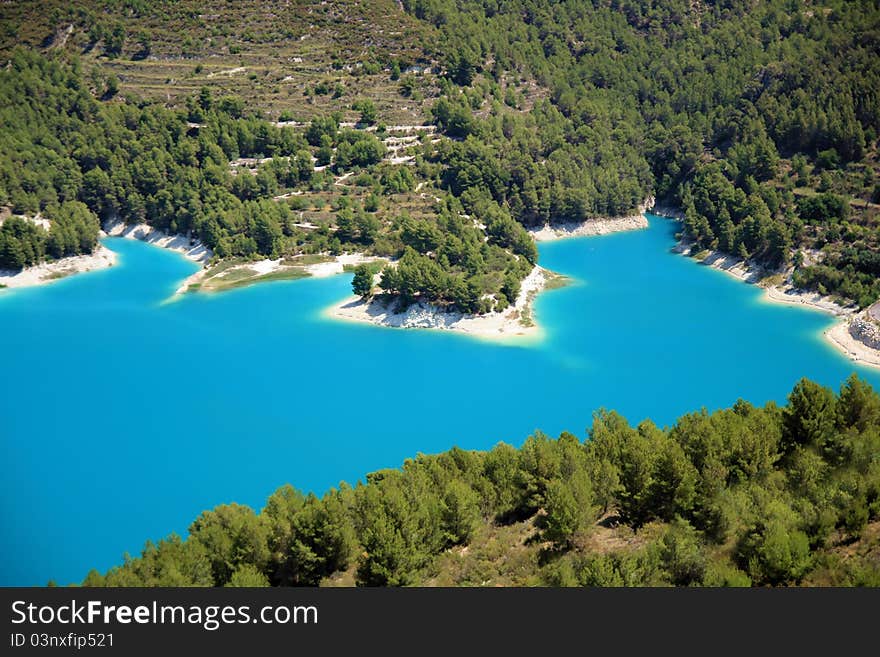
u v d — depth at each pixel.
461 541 125.50
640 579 104.12
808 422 137.50
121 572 112.81
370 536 114.69
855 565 103.94
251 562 117.12
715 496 119.56
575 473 127.31
